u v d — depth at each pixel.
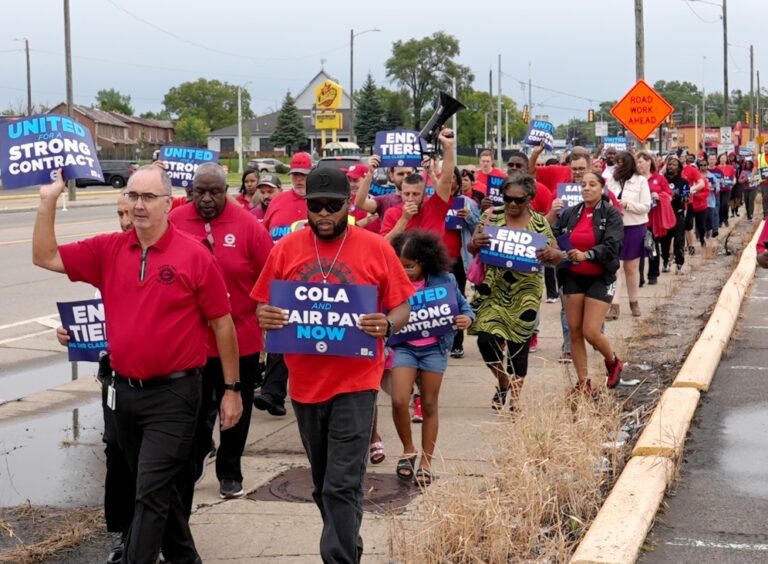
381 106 98.50
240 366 6.86
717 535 6.16
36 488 7.21
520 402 7.31
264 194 11.89
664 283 17.69
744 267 18.53
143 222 5.16
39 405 9.73
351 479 5.11
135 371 5.18
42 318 15.05
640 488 6.55
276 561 5.80
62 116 5.75
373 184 11.96
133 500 5.66
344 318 5.12
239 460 6.93
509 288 8.43
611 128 99.81
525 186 8.41
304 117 118.06
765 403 9.28
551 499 6.11
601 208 8.91
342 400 5.18
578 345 9.06
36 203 43.88
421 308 7.02
